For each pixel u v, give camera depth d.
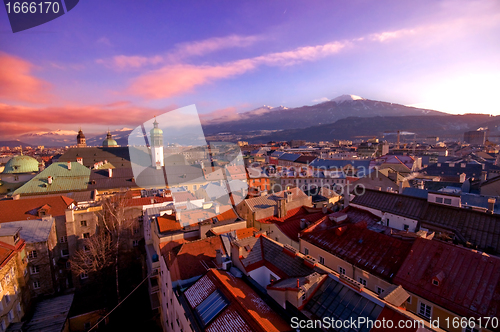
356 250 26.91
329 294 17.11
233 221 33.72
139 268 47.31
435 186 69.56
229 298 18.05
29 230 41.16
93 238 44.62
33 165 99.06
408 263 22.95
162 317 33.31
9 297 32.62
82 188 75.44
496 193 55.34
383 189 59.38
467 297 18.91
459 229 30.89
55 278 43.25
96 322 38.91
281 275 20.72
